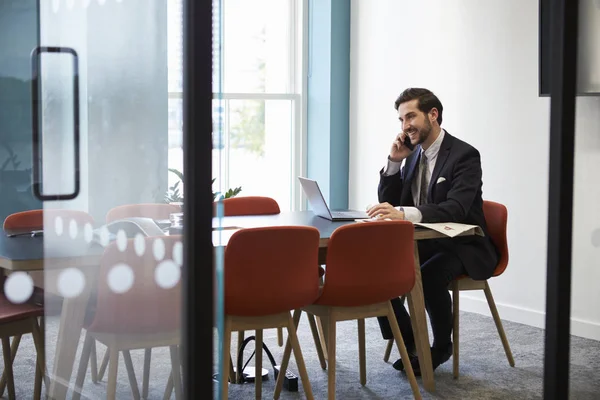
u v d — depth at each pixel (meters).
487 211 4.52
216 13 2.41
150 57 2.50
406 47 6.41
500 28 5.62
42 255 2.63
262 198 4.77
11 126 2.57
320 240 3.67
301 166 7.27
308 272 3.45
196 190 2.43
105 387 2.64
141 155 2.54
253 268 3.30
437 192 4.34
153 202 2.54
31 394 2.66
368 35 6.80
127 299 2.60
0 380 2.63
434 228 3.98
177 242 2.52
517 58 5.52
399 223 3.63
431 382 4.11
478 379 4.32
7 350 2.63
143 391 2.61
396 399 3.99
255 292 3.32
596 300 3.00
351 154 7.07
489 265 4.27
